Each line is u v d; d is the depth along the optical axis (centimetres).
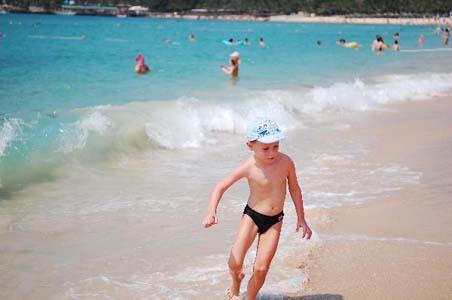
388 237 564
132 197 711
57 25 7844
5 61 2214
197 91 1564
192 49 3497
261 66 2436
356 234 572
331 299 430
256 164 424
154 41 4344
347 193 720
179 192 740
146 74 1969
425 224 605
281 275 471
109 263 507
